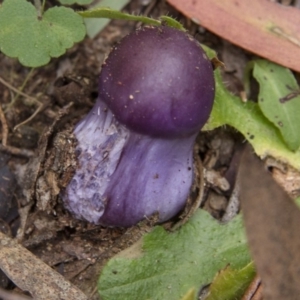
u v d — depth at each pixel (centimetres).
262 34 27
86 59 29
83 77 28
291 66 27
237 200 27
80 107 28
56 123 26
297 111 27
